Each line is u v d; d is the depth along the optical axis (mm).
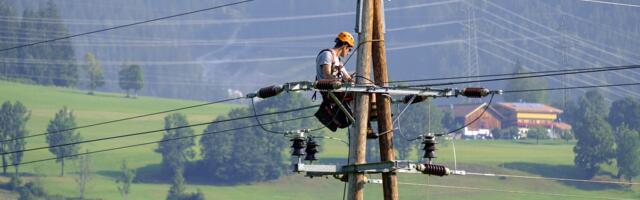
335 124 44125
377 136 45219
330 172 43781
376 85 44062
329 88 41625
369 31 44219
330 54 42375
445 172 43812
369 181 44031
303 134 44594
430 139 44375
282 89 42125
